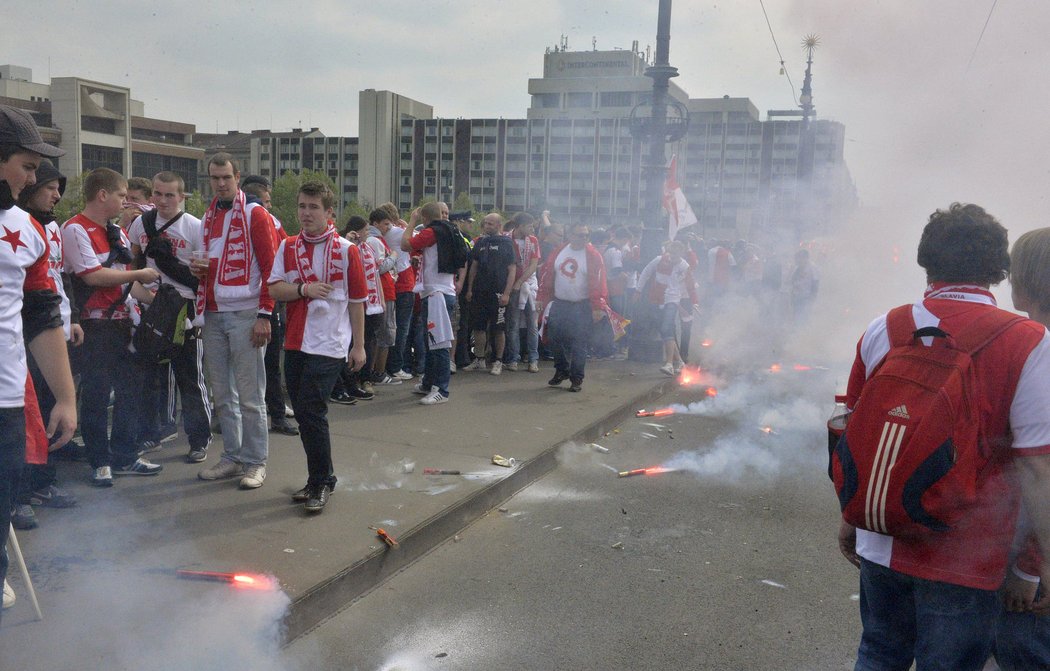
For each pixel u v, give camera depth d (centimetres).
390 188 13788
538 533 498
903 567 220
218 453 596
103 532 429
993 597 219
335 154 14050
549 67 13688
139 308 550
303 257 473
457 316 1050
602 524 517
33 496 456
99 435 504
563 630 370
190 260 540
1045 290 236
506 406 809
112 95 10769
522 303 1041
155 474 541
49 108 10244
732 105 11506
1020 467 208
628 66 13488
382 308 819
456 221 1007
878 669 236
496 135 13262
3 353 236
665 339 1068
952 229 224
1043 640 227
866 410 218
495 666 336
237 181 514
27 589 327
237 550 409
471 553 463
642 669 338
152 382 576
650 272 1099
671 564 453
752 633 372
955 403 205
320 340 471
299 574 382
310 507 469
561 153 12962
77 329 480
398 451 621
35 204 419
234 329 509
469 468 580
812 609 399
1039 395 205
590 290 890
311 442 475
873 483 212
